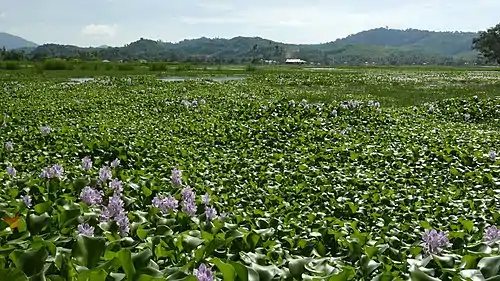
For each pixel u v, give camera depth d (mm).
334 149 10836
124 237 4125
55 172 6359
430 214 6781
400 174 9047
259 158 10273
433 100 24969
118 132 12297
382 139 12320
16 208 4910
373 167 9742
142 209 6043
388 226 5953
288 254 4273
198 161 9812
